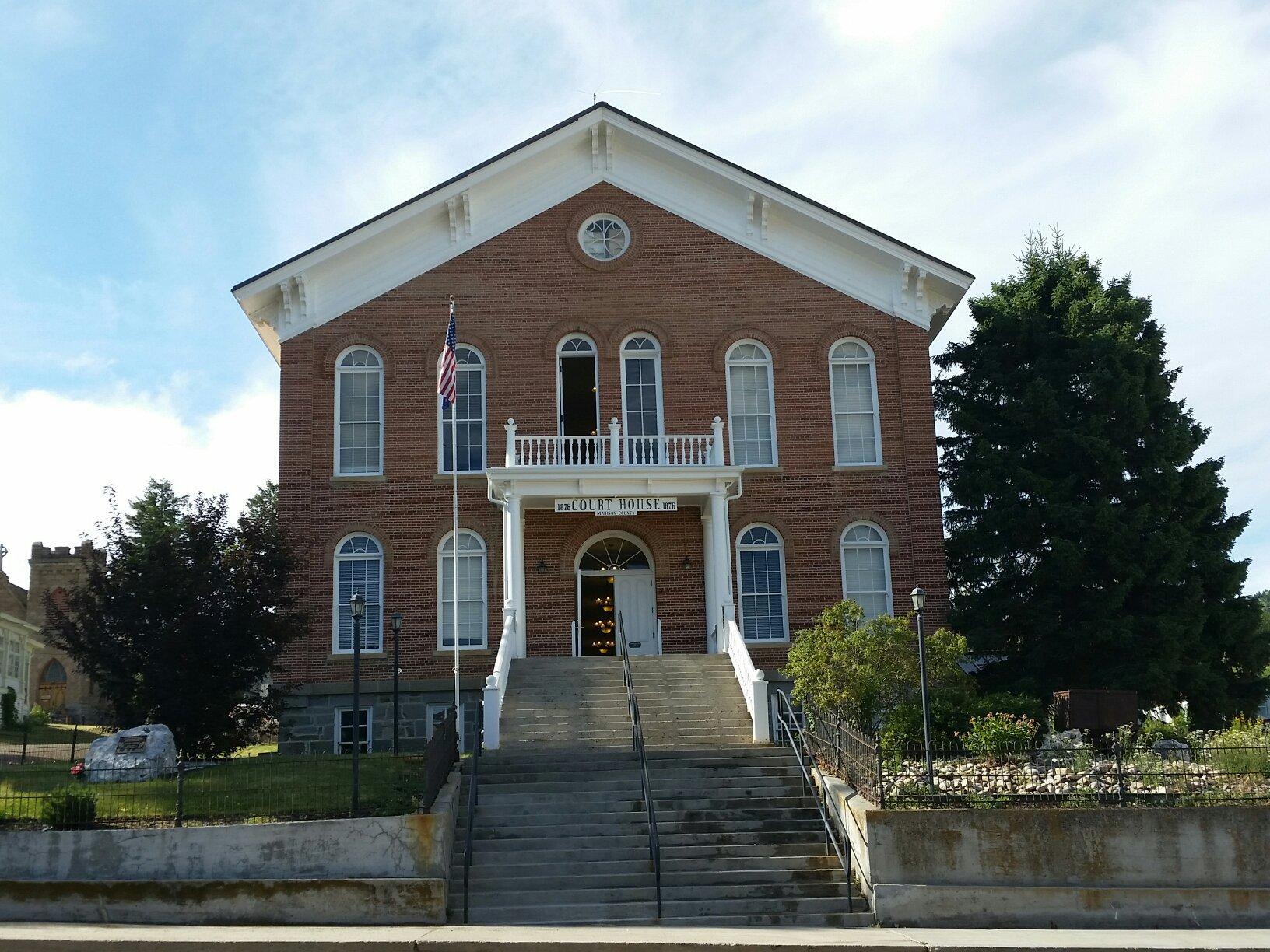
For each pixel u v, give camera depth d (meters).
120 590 25.44
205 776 21.56
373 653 29.50
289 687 27.28
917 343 31.95
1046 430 30.70
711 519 29.41
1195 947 15.42
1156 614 28.70
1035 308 32.75
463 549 30.20
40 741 39.44
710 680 26.42
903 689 23.30
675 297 31.81
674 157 32.00
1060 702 24.11
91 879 17.50
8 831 17.80
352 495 30.27
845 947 15.17
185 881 17.34
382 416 30.80
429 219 31.73
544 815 19.97
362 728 29.16
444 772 20.81
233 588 25.67
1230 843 18.03
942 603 30.48
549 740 24.11
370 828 17.77
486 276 31.59
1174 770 19.45
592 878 18.22
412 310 31.31
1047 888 17.58
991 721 21.83
